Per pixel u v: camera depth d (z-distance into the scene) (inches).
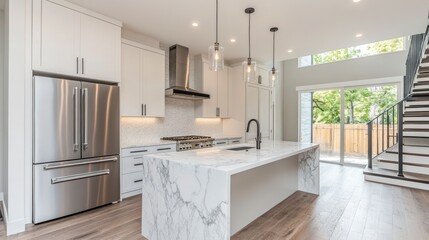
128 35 150.0
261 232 95.6
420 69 171.8
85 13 118.4
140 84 149.9
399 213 113.0
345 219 106.9
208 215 69.4
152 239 87.7
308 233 94.3
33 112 100.0
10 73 94.2
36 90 100.1
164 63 166.2
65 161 108.2
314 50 187.6
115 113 128.0
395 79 209.0
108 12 124.4
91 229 97.4
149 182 90.0
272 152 101.0
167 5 117.0
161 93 163.2
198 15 128.0
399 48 215.8
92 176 117.9
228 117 220.7
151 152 148.6
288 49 184.5
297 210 118.2
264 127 231.8
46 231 95.1
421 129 171.5
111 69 129.0
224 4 115.9
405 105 188.7
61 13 109.7
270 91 242.4
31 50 100.3
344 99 241.9
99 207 121.9
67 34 111.5
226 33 153.3
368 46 232.2
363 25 137.9
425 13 121.8
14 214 94.7
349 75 237.0
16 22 95.7
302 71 271.0
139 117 164.1
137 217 109.8
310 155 145.9
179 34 156.3
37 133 100.0
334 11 121.2
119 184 130.1
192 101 203.3
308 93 269.6
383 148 202.1
